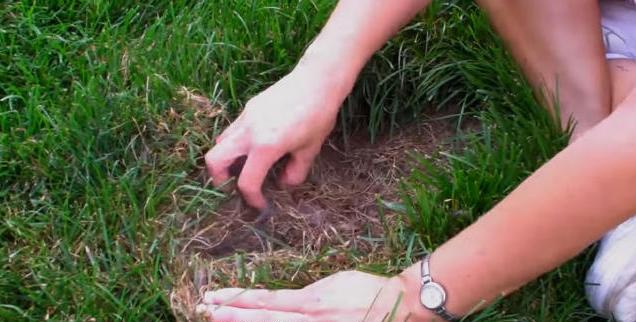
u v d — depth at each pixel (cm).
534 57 98
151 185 91
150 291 84
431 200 90
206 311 82
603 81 96
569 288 87
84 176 92
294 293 82
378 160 101
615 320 86
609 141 69
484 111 102
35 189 92
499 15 99
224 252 91
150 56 102
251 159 89
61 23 107
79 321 82
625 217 71
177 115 97
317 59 93
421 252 90
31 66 102
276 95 92
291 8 107
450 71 105
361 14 94
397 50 106
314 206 96
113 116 96
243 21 106
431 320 80
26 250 87
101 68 101
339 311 80
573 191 70
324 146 102
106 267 87
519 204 73
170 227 89
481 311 82
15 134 95
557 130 96
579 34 97
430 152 102
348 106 103
